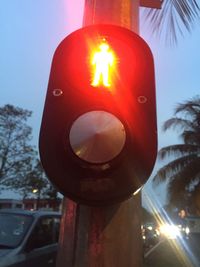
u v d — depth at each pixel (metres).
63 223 1.57
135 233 1.56
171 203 29.69
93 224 1.53
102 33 1.58
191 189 29.28
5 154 32.81
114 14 1.89
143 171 1.36
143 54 1.55
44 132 1.41
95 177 1.37
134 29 1.90
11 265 5.04
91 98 1.44
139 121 1.41
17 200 42.78
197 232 44.91
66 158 1.38
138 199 1.59
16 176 33.34
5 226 5.85
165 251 21.27
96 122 1.39
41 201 38.19
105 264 1.50
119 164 1.36
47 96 1.47
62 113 1.43
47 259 5.88
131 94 1.47
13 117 33.44
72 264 1.51
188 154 29.16
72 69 1.52
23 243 5.53
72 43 1.57
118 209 1.54
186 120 29.09
